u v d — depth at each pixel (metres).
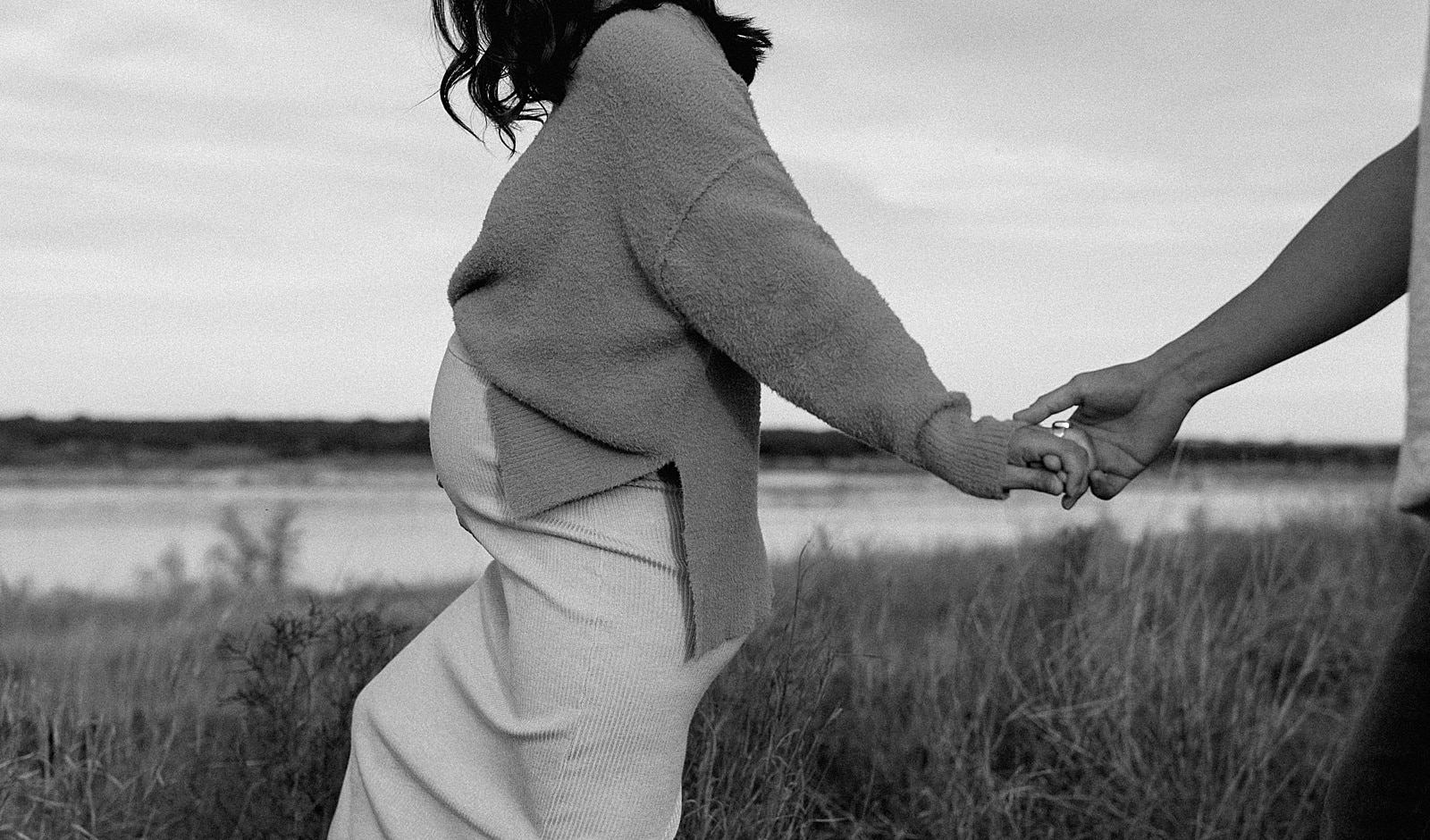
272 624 3.21
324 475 31.30
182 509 20.75
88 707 3.76
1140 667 3.90
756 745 2.91
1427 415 1.12
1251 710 3.77
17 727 3.28
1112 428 1.92
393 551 12.77
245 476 30.88
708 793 2.79
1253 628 4.32
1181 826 3.31
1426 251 1.13
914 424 1.60
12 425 31.67
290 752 3.01
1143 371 1.88
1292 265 1.81
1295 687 3.92
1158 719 3.61
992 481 1.60
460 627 2.08
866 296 1.65
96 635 5.04
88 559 12.98
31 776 3.16
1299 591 5.20
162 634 4.84
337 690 3.20
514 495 1.87
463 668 2.01
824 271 1.65
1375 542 6.27
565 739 1.84
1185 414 1.88
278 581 8.72
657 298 1.78
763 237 1.67
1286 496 7.62
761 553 1.98
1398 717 1.74
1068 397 1.89
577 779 1.84
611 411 1.80
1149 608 4.27
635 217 1.73
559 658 1.85
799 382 1.66
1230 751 3.45
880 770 3.64
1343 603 5.16
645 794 1.88
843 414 1.65
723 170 1.70
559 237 1.80
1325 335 1.82
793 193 1.73
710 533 1.83
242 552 9.14
